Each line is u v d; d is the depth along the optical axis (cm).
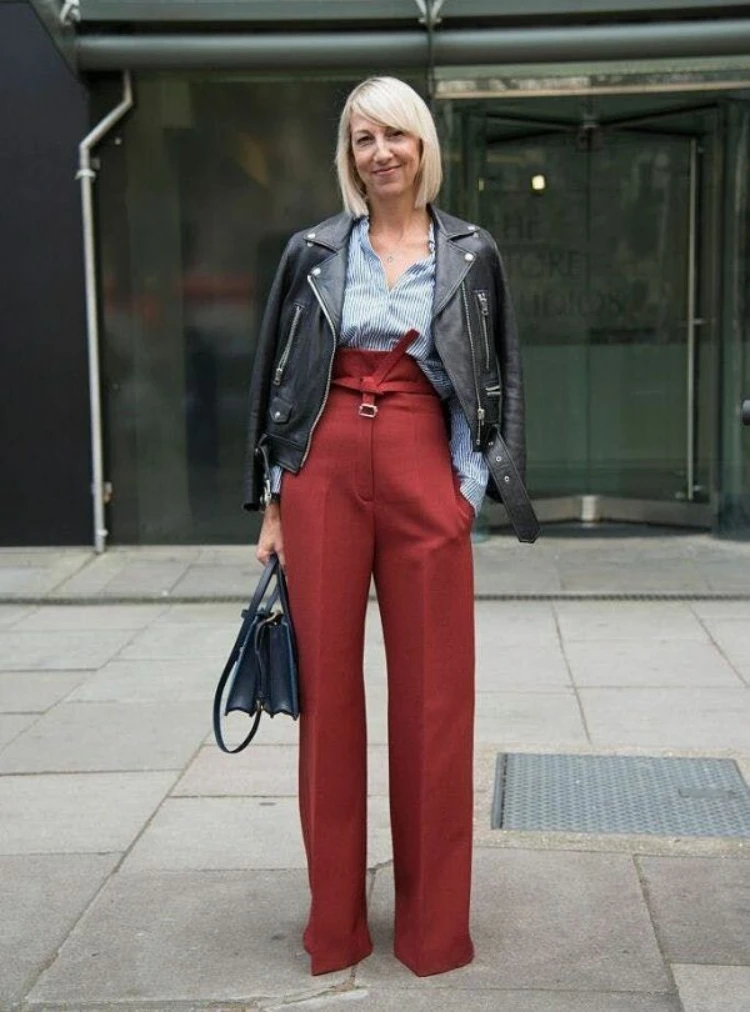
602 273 952
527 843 363
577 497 977
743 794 404
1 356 872
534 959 294
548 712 506
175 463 885
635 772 427
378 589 288
